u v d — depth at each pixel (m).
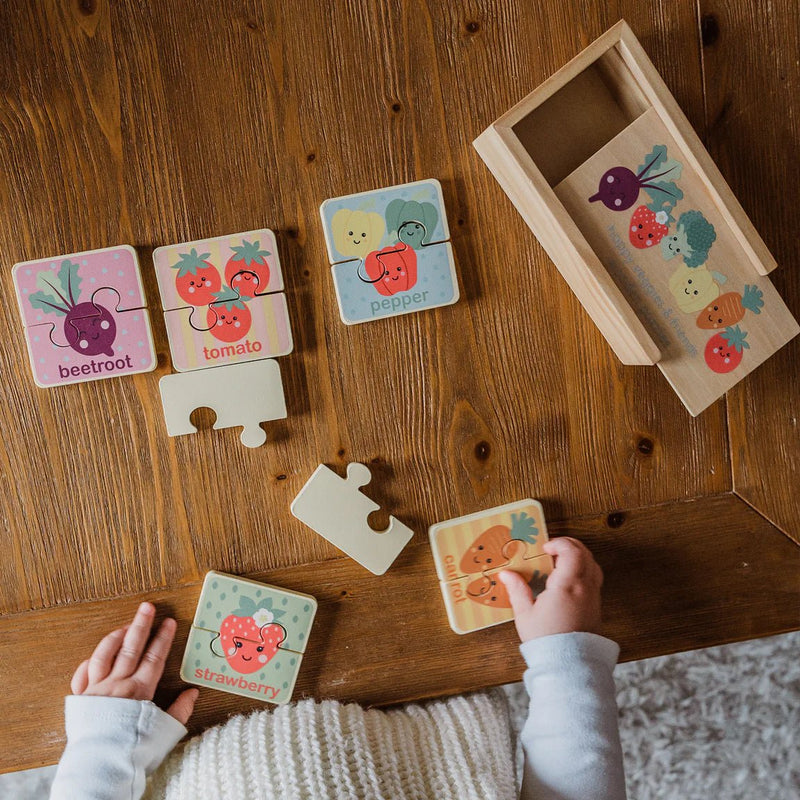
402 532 0.90
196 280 0.86
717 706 1.22
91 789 0.82
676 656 1.22
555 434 0.92
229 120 0.87
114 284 0.85
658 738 1.22
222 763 0.83
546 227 0.82
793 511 0.94
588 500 0.93
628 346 0.82
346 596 0.91
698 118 0.90
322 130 0.88
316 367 0.89
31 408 0.87
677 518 0.93
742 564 0.94
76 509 0.89
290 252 0.88
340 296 0.87
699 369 0.83
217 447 0.89
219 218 0.87
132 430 0.88
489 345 0.91
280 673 0.89
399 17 0.87
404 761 0.86
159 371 0.88
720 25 0.90
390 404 0.90
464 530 0.90
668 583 0.93
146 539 0.89
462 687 0.92
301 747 0.84
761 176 0.91
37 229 0.86
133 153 0.86
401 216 0.87
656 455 0.93
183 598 0.90
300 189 0.88
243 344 0.87
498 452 0.92
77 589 0.89
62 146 0.85
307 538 0.91
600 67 0.84
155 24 0.85
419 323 0.90
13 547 0.88
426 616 0.91
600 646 0.85
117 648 0.88
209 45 0.86
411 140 0.88
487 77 0.89
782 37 0.90
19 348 0.87
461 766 0.87
